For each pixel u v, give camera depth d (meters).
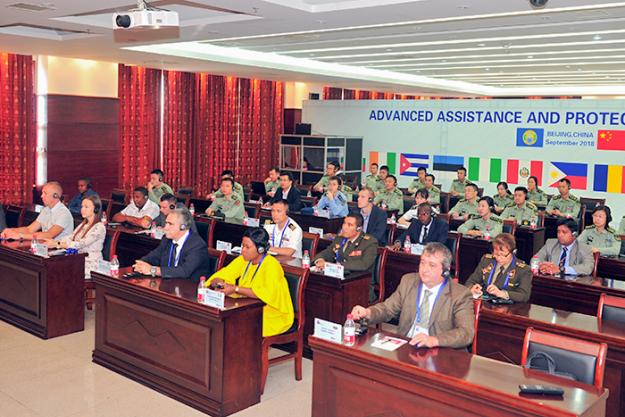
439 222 7.82
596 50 10.60
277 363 5.35
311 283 6.05
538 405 2.94
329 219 9.94
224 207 10.16
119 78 13.98
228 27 8.38
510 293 5.18
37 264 6.39
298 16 7.40
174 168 15.59
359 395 3.64
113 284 5.41
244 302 4.83
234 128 17.11
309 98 19.17
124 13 5.76
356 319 4.02
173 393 5.02
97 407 4.86
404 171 15.62
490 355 5.04
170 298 4.89
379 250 6.57
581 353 3.51
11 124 12.42
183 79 15.55
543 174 13.59
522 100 13.70
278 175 13.12
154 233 7.75
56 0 6.59
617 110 12.64
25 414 4.72
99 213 7.12
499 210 11.28
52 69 12.70
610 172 12.84
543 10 6.84
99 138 13.61
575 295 6.02
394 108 15.62
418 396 3.39
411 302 4.14
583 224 11.84
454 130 14.72
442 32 8.88
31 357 5.88
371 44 10.49
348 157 16.03
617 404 4.38
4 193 12.49
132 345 5.40
